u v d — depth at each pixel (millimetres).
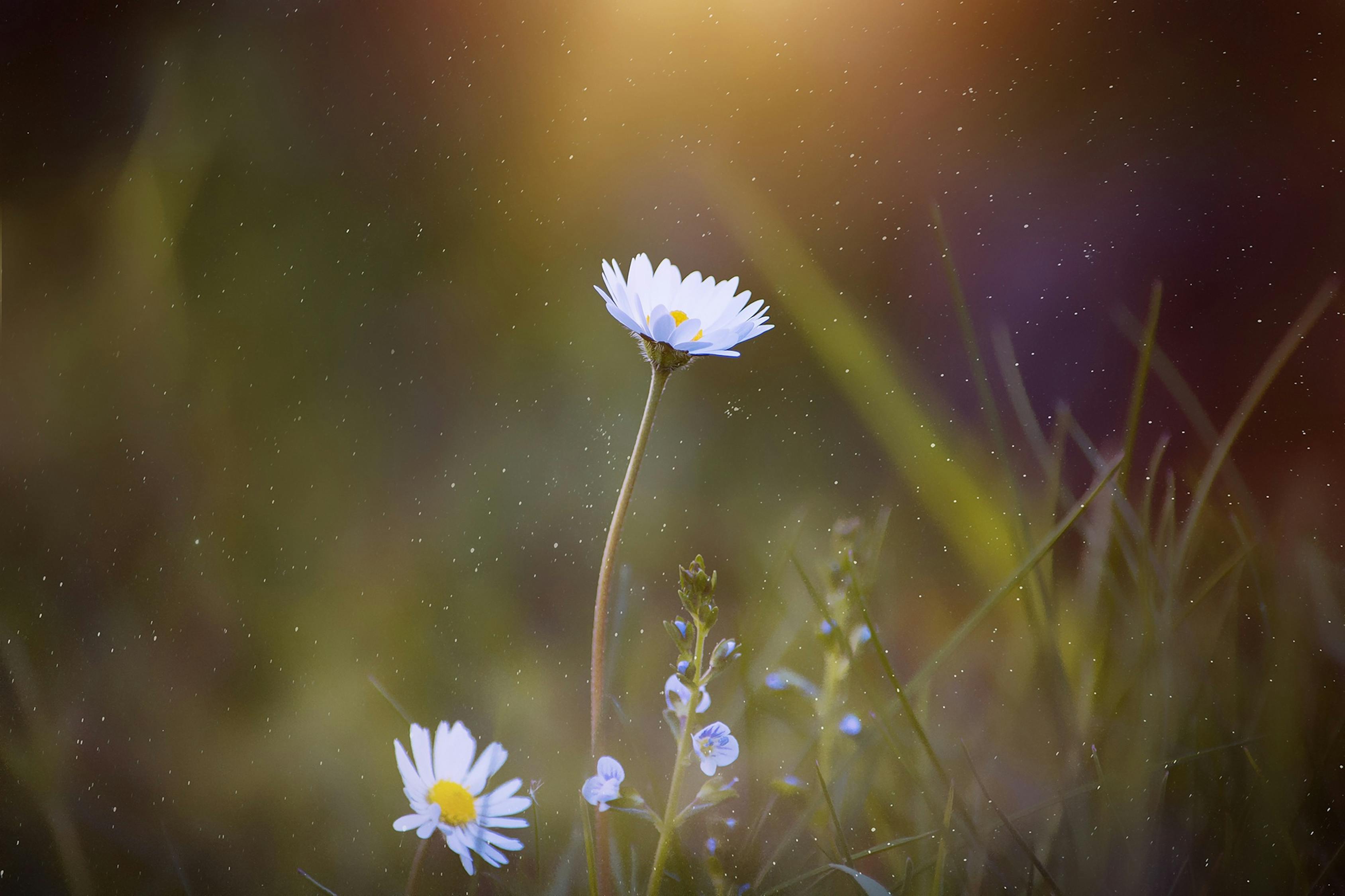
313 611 766
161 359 1023
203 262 1124
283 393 1047
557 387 1145
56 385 970
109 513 858
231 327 1084
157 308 1058
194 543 843
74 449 917
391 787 664
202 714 688
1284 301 1189
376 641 732
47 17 1223
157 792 657
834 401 1076
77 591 767
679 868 604
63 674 699
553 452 1023
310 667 711
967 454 871
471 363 1147
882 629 688
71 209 1100
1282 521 706
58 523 839
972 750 640
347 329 1135
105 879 631
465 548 874
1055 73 1525
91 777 661
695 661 579
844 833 612
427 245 1243
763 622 661
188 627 740
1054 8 1551
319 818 652
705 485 958
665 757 659
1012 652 675
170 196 1130
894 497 887
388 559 856
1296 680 625
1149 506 647
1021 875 604
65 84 1189
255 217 1184
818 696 614
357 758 674
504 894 615
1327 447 926
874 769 619
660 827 579
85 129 1164
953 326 1189
